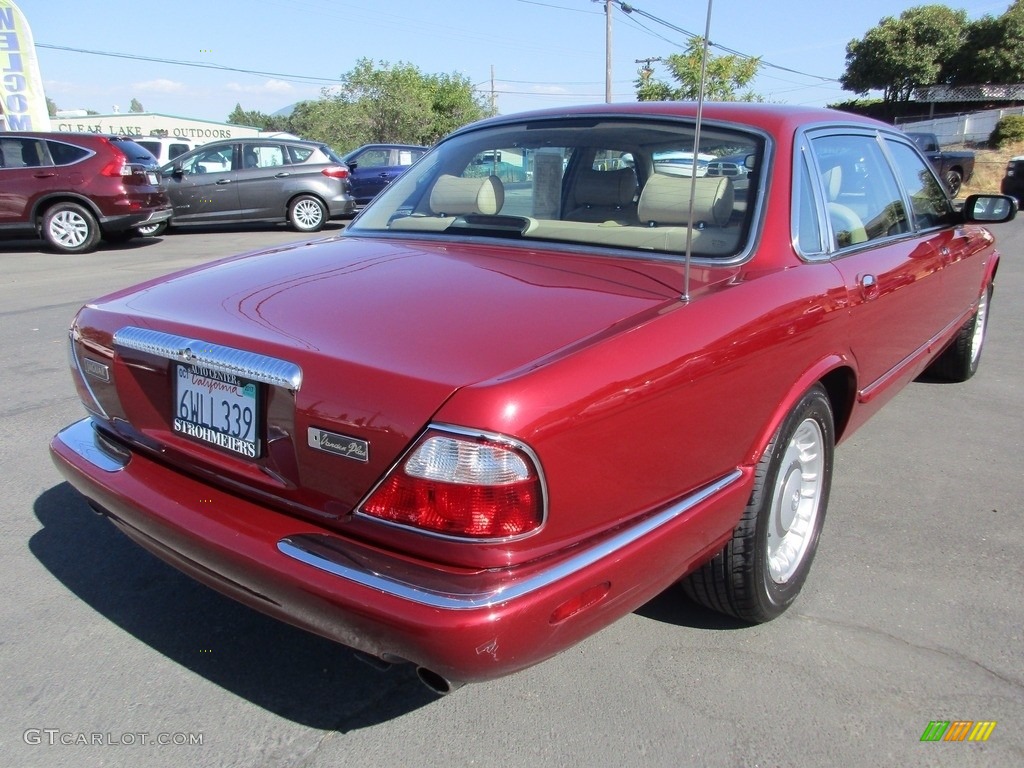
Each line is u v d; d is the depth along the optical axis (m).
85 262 10.75
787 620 2.84
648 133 2.94
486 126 3.37
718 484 2.30
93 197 11.54
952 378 5.58
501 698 2.44
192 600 2.93
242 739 2.27
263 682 2.51
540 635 1.83
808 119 3.11
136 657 2.61
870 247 3.30
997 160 30.12
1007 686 2.52
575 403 1.82
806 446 2.86
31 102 16.98
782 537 2.80
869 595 3.00
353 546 1.89
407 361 1.88
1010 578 3.12
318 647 2.69
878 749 2.26
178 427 2.27
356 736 2.29
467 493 1.73
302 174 14.74
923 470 4.14
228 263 2.83
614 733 2.30
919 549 3.34
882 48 43.12
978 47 42.53
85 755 2.20
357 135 37.03
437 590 1.75
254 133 46.19
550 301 2.19
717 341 2.19
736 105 3.08
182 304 2.40
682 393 2.08
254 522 2.03
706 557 2.36
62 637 2.70
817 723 2.35
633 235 2.68
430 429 1.75
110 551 3.23
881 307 3.20
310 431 1.91
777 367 2.45
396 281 2.39
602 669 2.58
